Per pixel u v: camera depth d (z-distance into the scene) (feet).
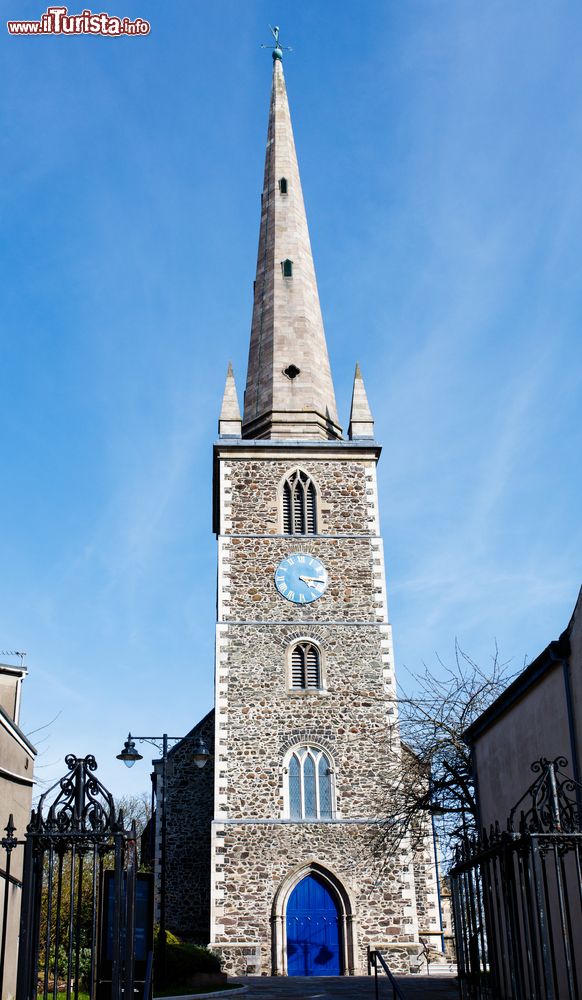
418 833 92.63
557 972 45.93
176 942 87.10
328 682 100.78
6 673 68.18
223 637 101.96
